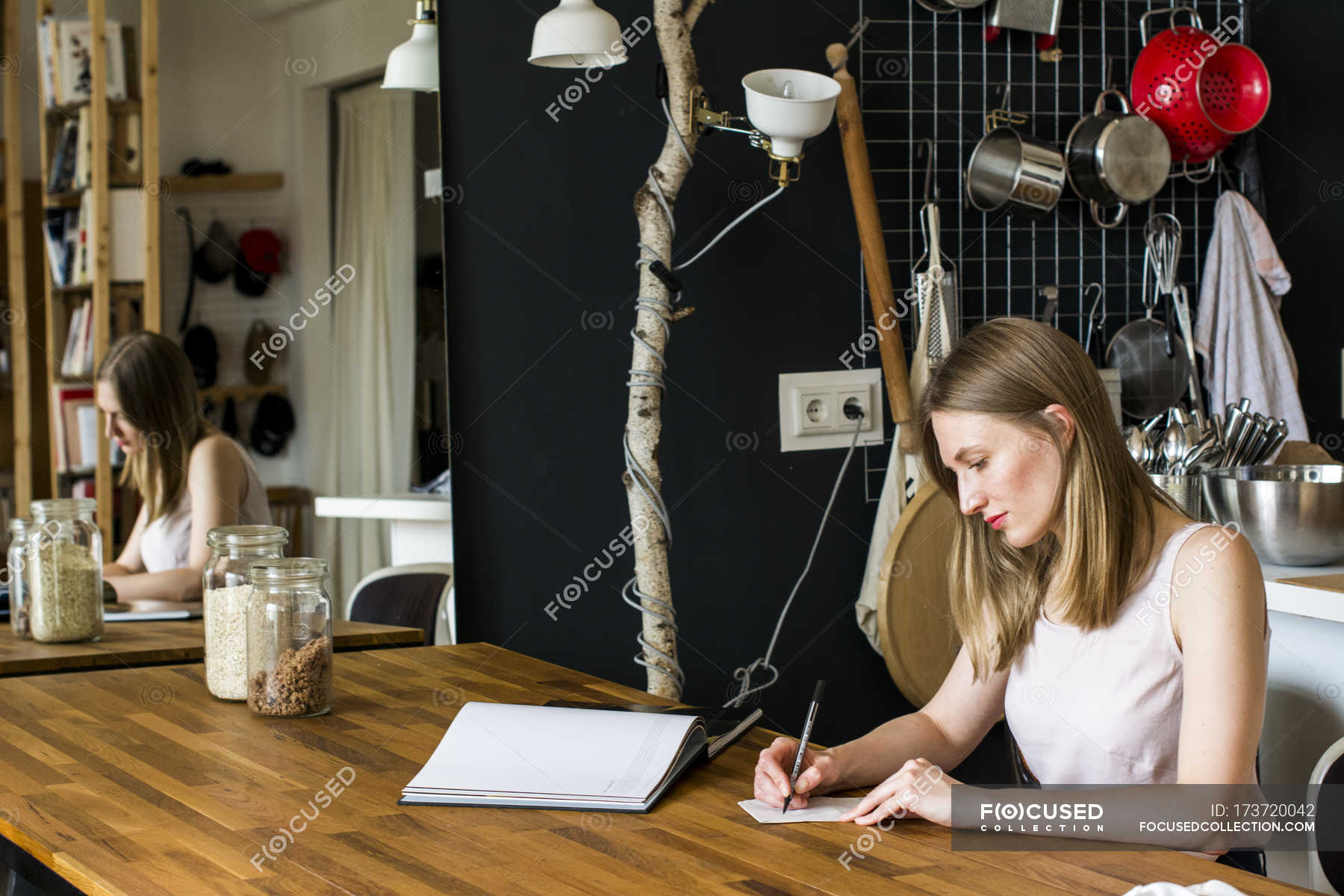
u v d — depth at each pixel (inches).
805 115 78.0
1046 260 103.2
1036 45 102.1
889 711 97.8
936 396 54.0
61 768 50.0
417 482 80.7
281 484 77.7
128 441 74.7
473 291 82.2
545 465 84.7
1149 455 91.7
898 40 96.3
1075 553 52.3
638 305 84.7
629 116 86.4
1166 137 102.7
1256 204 109.0
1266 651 50.1
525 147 83.3
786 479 92.8
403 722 57.0
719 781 49.3
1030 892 37.6
